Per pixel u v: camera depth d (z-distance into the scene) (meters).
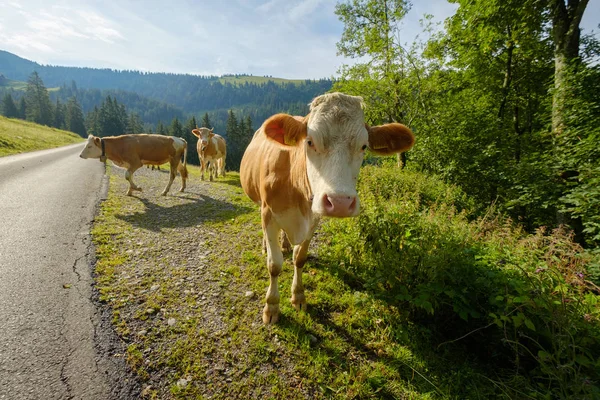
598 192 5.32
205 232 5.89
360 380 2.52
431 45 13.96
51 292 3.51
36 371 2.41
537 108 11.88
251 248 5.13
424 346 2.92
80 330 2.91
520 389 2.35
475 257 3.29
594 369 2.20
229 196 9.30
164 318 3.19
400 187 8.54
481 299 3.01
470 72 12.72
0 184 9.05
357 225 4.08
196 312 3.33
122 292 3.62
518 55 11.56
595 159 6.01
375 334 3.07
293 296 3.50
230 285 3.93
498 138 10.22
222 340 2.92
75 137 54.06
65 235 5.26
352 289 3.87
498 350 2.76
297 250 3.35
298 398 2.37
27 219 5.95
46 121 90.06
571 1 7.35
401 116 17.20
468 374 2.57
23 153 19.69
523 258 3.27
